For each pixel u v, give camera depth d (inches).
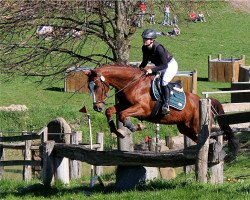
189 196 470.0
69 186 593.6
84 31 685.3
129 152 526.3
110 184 586.6
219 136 578.2
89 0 666.2
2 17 673.6
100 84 546.6
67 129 740.7
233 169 696.4
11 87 1425.9
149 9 714.2
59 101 1321.4
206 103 543.2
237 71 1587.1
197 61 1825.8
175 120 589.9
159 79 564.7
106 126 1056.2
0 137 658.2
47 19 681.6
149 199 470.6
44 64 735.1
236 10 2448.3
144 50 561.9
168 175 657.0
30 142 726.5
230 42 2070.6
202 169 521.7
